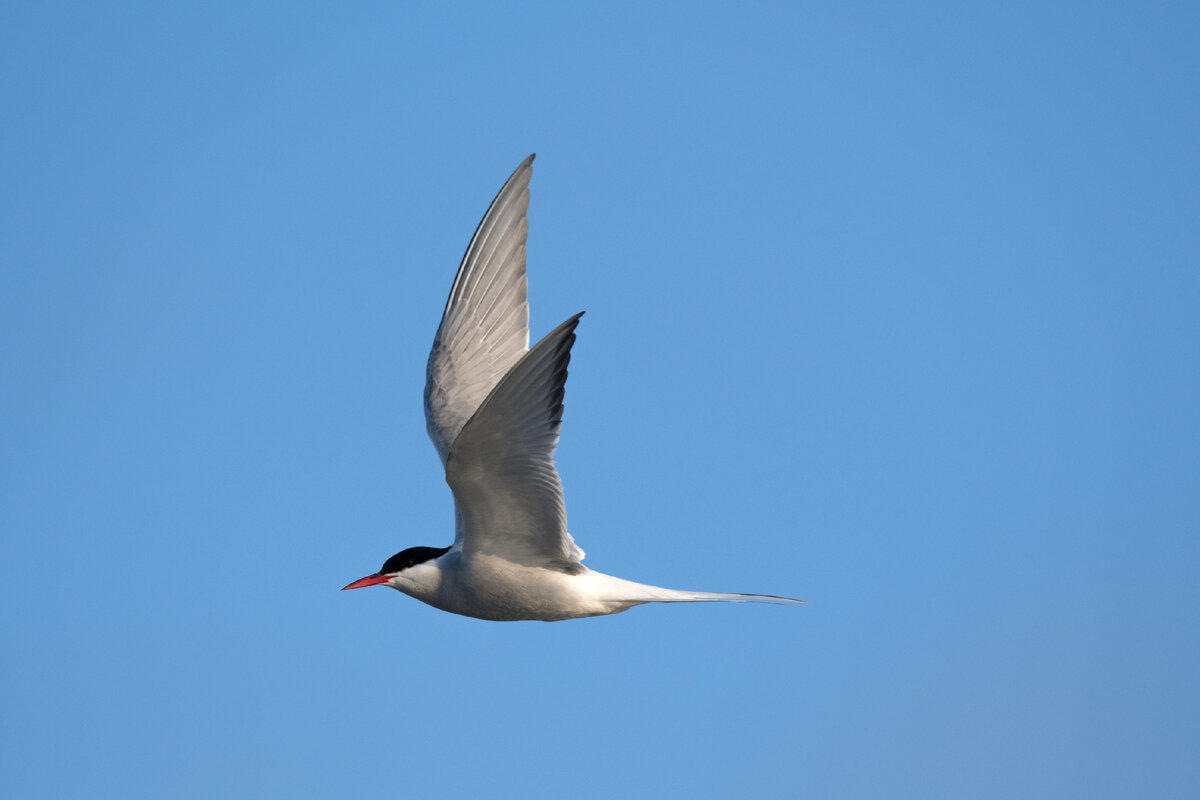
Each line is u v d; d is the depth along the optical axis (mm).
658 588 13305
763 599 13117
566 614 13281
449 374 15367
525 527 12656
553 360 11156
